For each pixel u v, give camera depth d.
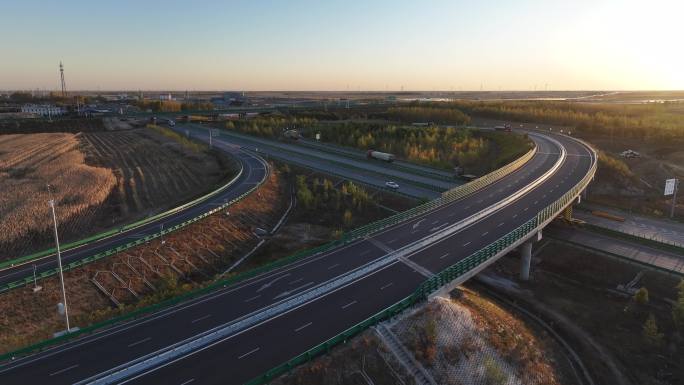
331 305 44.53
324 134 160.88
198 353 36.78
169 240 63.72
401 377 37.31
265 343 38.19
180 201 90.19
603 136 150.12
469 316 47.19
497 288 66.88
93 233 76.94
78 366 35.19
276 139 160.75
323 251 58.12
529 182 91.81
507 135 144.75
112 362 35.66
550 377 45.50
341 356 36.88
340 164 114.25
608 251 74.50
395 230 65.50
